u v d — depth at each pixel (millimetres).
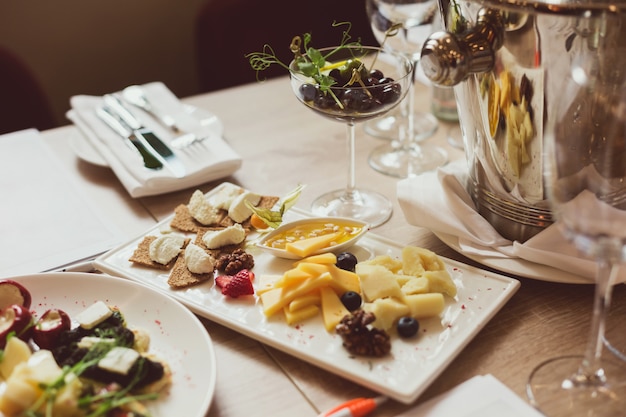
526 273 753
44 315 676
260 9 1836
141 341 665
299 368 660
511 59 677
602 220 580
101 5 1930
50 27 1899
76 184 1004
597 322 600
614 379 623
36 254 848
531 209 778
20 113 1739
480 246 803
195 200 901
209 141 1045
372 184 992
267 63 884
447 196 833
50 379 583
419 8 1054
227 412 614
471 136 801
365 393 627
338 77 852
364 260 794
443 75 684
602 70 618
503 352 670
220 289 757
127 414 577
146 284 771
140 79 2076
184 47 2090
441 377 643
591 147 646
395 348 656
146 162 989
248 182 1003
